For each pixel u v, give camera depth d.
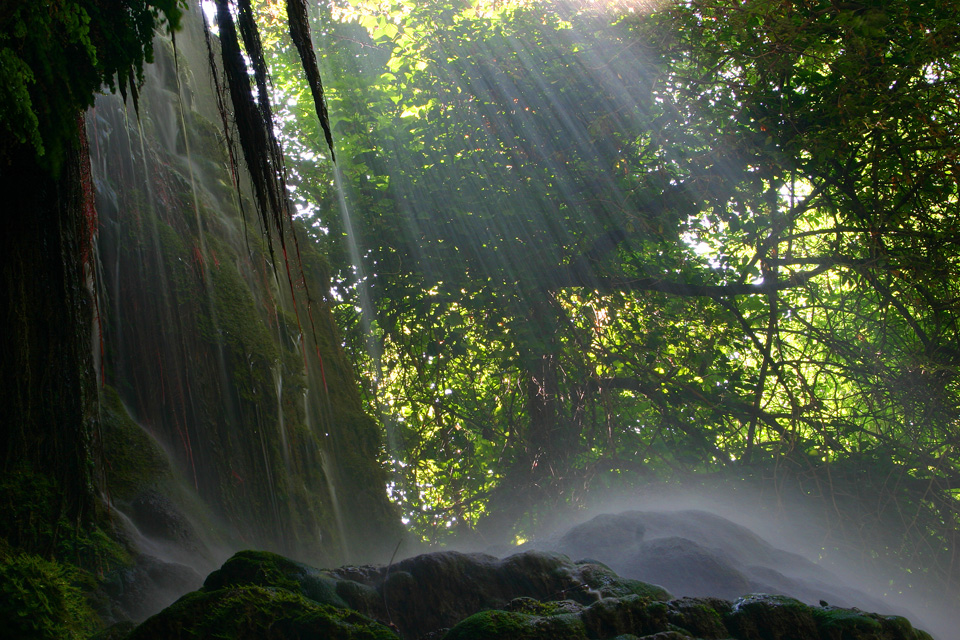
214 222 7.72
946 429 9.20
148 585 4.50
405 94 11.14
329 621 3.18
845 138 8.58
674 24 9.28
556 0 10.52
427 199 11.07
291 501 6.85
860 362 9.89
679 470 10.92
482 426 12.37
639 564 4.95
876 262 9.05
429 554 3.80
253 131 3.57
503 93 10.69
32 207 4.44
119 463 5.56
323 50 12.02
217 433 6.52
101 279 6.25
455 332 11.30
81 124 4.74
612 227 10.42
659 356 11.14
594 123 9.83
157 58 8.21
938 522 9.34
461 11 10.98
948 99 8.30
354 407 9.02
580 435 11.27
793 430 9.69
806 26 8.55
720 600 3.68
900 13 8.10
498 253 10.85
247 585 3.37
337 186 11.71
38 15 3.51
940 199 8.66
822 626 3.57
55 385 4.51
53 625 3.59
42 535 4.25
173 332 6.58
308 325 8.94
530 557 3.86
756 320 10.97
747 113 9.42
